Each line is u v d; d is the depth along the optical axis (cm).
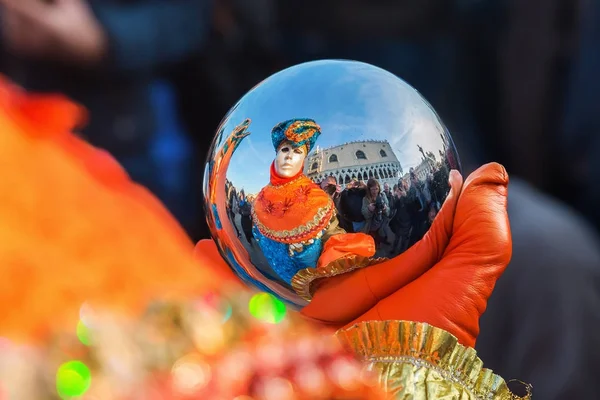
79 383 48
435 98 265
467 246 95
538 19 260
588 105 259
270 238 87
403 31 264
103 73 233
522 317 166
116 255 186
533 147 263
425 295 93
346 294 93
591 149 260
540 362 164
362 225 85
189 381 52
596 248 175
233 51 253
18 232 174
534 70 261
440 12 264
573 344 162
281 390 54
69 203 190
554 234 172
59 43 225
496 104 266
